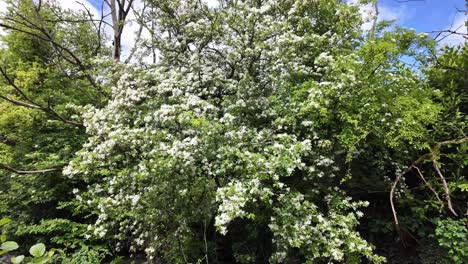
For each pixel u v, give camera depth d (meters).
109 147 4.07
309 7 6.22
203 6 6.77
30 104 6.48
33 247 1.52
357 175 5.00
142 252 5.94
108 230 4.75
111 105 4.84
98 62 6.15
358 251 3.81
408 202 4.75
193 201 4.42
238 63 5.87
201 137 4.18
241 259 4.78
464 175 4.59
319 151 4.61
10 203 7.09
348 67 4.36
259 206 4.29
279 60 5.25
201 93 5.29
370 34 6.59
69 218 6.86
